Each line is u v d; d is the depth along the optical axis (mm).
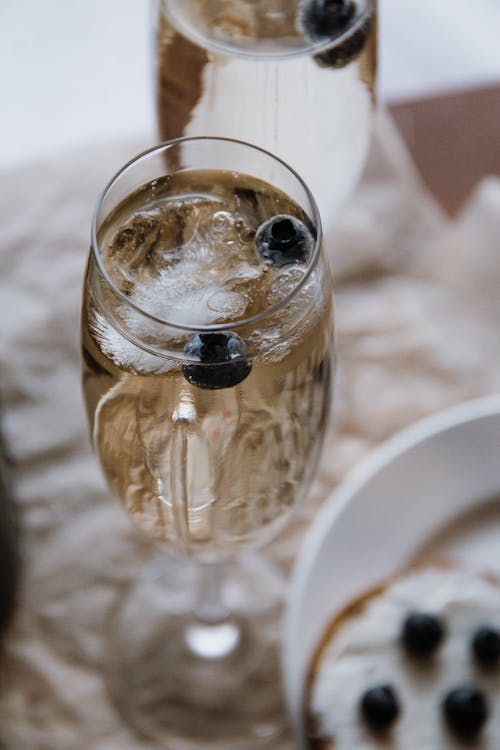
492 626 524
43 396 590
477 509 555
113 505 576
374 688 511
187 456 426
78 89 771
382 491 544
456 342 599
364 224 618
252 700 556
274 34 485
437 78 757
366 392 592
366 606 533
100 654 554
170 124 511
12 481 576
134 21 798
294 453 444
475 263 611
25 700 542
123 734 543
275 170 435
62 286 608
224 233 443
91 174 630
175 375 412
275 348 413
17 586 559
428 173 650
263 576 583
